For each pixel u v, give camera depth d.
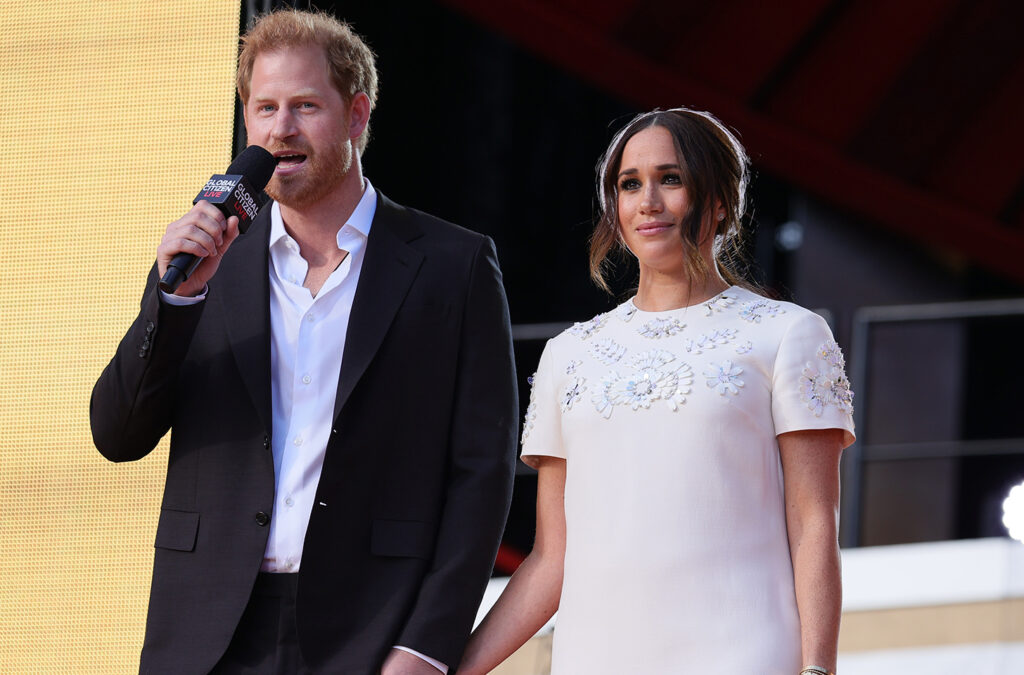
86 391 9.53
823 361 7.99
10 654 9.36
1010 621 14.39
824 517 7.84
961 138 29.84
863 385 23.36
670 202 8.40
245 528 8.12
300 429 8.28
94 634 9.32
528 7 27.97
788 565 7.86
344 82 8.62
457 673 8.42
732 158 8.63
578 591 8.06
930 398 30.41
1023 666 13.95
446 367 8.53
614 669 7.77
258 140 8.47
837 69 29.33
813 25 28.62
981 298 31.14
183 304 7.88
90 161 9.77
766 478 7.94
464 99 31.05
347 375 8.24
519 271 31.44
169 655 8.05
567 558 8.26
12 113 9.88
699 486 7.86
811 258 31.98
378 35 30.38
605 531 8.02
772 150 30.02
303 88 8.41
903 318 23.34
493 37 30.77
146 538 9.37
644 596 7.80
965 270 31.16
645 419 8.07
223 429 8.33
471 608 8.15
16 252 9.73
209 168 9.63
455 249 8.83
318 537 8.04
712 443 7.91
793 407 7.88
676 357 8.18
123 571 9.35
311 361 8.38
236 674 8.02
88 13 9.92
